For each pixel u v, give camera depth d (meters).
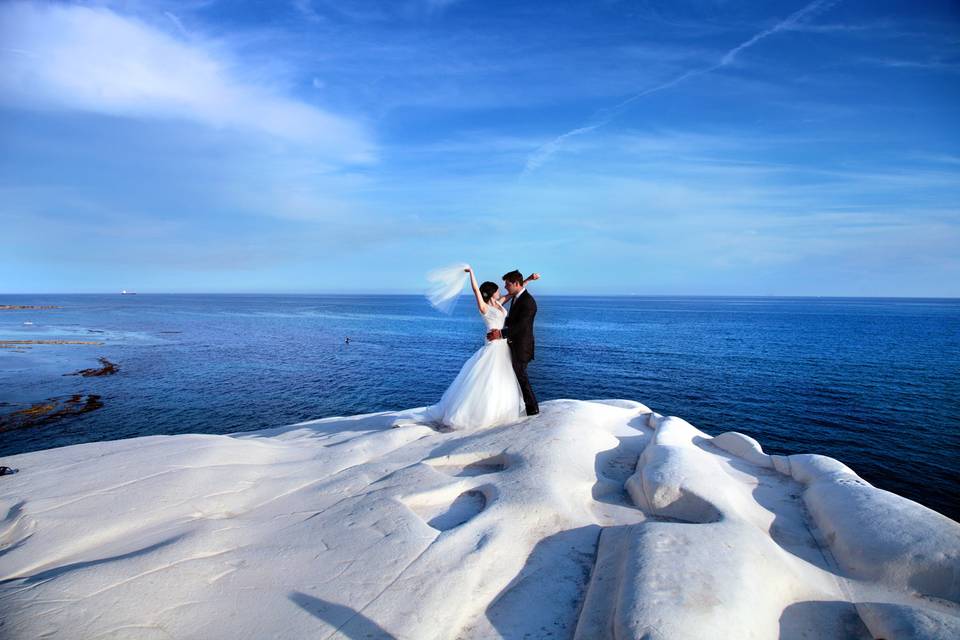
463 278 7.11
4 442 26.89
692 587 2.94
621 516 4.52
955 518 19.55
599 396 35.94
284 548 3.66
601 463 5.71
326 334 85.88
